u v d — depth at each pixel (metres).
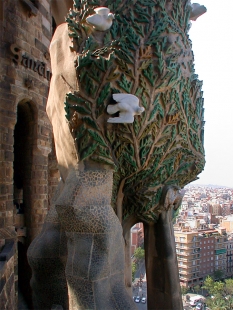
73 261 2.78
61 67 3.12
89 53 2.83
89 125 2.84
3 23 10.19
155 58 2.93
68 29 3.06
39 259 3.30
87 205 2.78
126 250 3.47
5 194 9.71
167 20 3.04
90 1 3.00
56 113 3.17
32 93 11.23
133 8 2.98
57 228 3.33
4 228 9.53
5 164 9.83
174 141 3.20
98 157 2.86
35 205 11.62
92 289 2.67
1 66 10.02
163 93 3.00
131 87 2.89
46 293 3.34
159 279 3.36
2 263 7.82
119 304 2.76
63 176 3.16
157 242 3.38
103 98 2.83
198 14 3.67
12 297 8.87
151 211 3.28
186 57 3.27
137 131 2.91
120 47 2.85
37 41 11.62
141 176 3.14
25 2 10.72
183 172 3.43
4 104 9.99
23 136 11.76
